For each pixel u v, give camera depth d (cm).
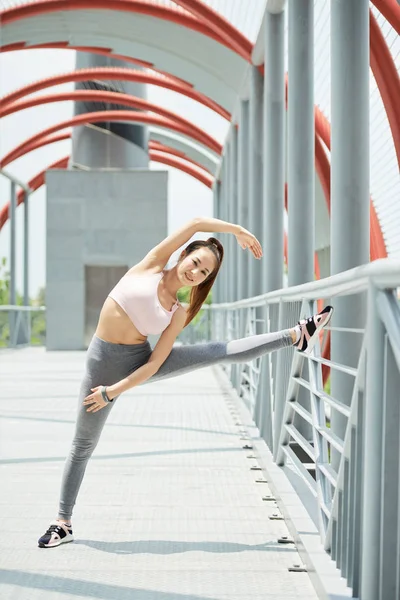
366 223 488
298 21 718
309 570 301
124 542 350
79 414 342
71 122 2347
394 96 793
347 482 281
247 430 655
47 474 499
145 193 2112
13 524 379
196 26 1229
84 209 2111
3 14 1280
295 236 723
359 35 487
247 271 1380
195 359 332
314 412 352
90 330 2145
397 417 231
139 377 322
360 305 463
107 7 1256
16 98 1952
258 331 911
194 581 296
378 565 233
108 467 524
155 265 331
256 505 420
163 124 2297
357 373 263
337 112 490
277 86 924
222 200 2195
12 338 2292
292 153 723
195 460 550
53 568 312
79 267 2109
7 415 798
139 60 1552
